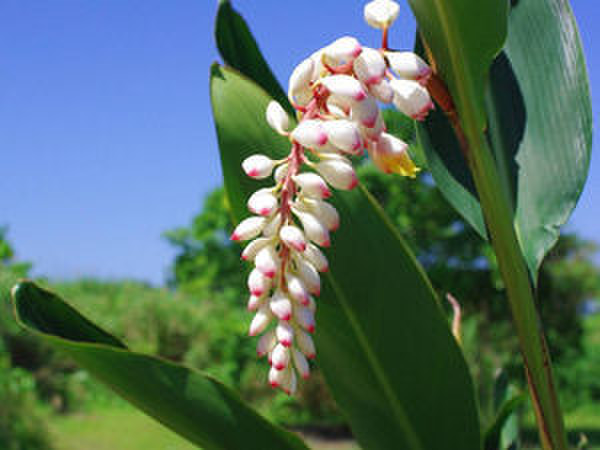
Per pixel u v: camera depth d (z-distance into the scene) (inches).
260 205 20.8
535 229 28.3
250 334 21.3
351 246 27.7
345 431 185.2
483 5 23.4
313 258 21.1
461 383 27.8
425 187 168.1
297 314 21.1
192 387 23.8
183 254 340.5
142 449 153.9
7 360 151.5
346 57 20.6
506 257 25.1
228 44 31.9
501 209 25.0
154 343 242.1
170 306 256.2
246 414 24.1
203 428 24.3
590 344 236.1
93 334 25.3
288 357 21.0
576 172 28.4
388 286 27.6
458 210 30.7
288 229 20.5
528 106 30.0
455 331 33.1
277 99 31.9
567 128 29.0
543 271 179.6
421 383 28.1
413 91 21.3
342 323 28.3
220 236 307.9
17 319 23.1
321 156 21.1
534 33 30.5
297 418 193.6
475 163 25.0
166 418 24.6
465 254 172.1
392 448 28.8
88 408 202.8
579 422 196.5
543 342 25.5
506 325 165.0
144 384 23.8
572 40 29.6
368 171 164.9
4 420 135.2
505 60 31.0
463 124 25.0
